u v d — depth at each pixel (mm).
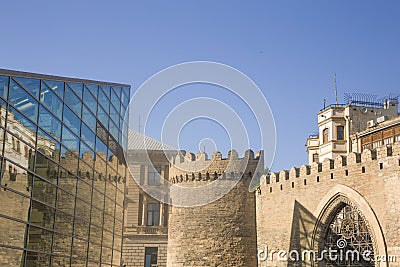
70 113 30703
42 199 27266
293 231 44719
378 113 61250
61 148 29562
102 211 35594
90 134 33625
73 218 30906
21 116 25328
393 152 37125
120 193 39500
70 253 30422
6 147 23891
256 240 50375
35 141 26594
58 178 29125
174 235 52625
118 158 38938
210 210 50969
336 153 60531
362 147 55031
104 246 35906
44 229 27422
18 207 24922
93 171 34062
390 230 36219
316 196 42969
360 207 38750
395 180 36406
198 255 50531
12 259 24328
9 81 24453
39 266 26828
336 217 41688
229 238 50094
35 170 26578
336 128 61188
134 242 63438
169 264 52625
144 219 64125
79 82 31703
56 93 29000
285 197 46125
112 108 37625
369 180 38438
